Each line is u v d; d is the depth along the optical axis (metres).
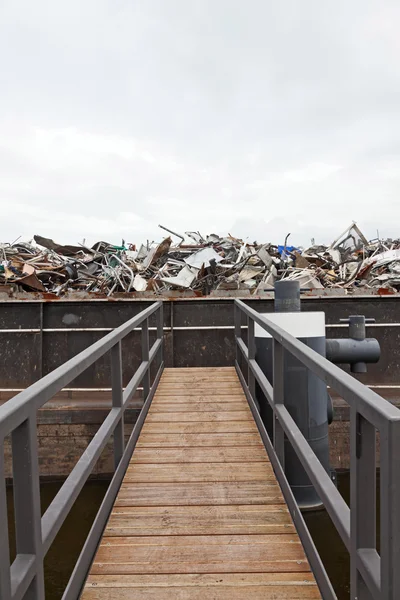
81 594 2.12
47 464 6.59
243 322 7.26
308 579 2.21
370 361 5.43
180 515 2.80
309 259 11.19
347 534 1.51
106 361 7.18
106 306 7.27
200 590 2.14
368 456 1.40
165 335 7.32
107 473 6.65
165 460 3.59
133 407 6.51
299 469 4.76
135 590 2.15
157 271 10.30
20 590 1.33
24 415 1.38
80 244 12.75
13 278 8.72
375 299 7.23
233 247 11.80
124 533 2.62
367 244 13.08
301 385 4.58
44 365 7.23
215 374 6.33
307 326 4.55
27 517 1.45
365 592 1.42
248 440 3.98
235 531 2.62
